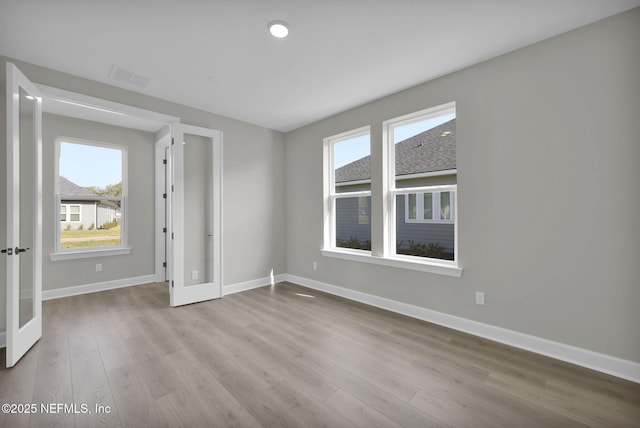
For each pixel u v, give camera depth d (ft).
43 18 6.31
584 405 5.33
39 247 7.90
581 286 6.68
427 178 9.88
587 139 6.57
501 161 7.85
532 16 6.29
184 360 6.97
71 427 4.77
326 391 5.78
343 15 6.27
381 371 6.50
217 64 8.35
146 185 14.67
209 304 11.25
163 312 10.31
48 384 5.97
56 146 12.17
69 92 8.84
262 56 7.94
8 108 6.59
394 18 6.37
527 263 7.44
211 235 12.09
